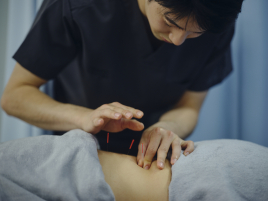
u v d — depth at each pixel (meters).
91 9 0.80
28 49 0.81
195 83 1.03
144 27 0.82
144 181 0.59
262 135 1.58
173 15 0.52
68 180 0.49
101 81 0.91
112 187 0.57
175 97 1.01
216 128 1.64
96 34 0.82
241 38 1.56
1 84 1.59
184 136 0.90
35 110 0.77
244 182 0.53
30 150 0.52
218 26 0.53
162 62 0.87
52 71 0.86
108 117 0.59
